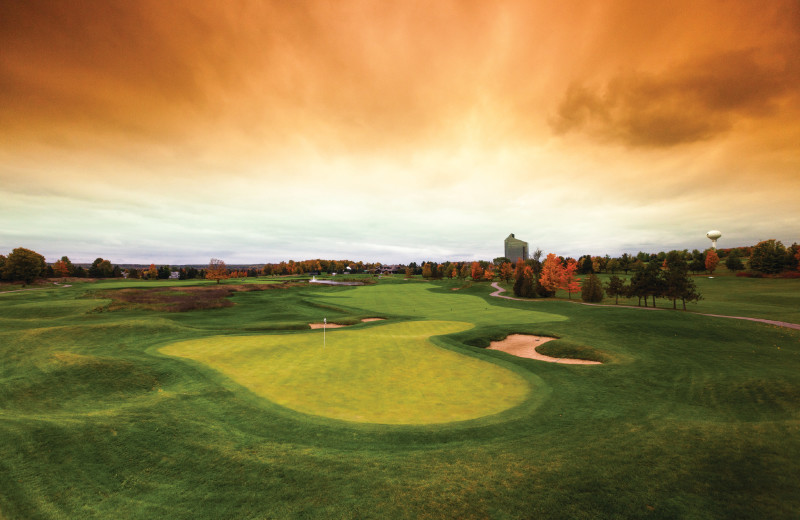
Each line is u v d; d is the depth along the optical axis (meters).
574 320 35.09
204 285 84.56
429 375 18.11
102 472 9.12
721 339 26.00
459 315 42.62
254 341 25.11
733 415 13.20
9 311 39.22
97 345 23.09
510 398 15.09
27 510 7.60
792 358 21.02
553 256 67.88
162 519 7.50
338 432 11.66
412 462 9.71
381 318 41.66
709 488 8.18
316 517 7.49
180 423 12.00
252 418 12.70
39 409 13.73
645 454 9.84
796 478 8.41
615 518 7.28
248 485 8.68
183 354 21.36
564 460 9.63
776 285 73.50
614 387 16.70
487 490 8.31
